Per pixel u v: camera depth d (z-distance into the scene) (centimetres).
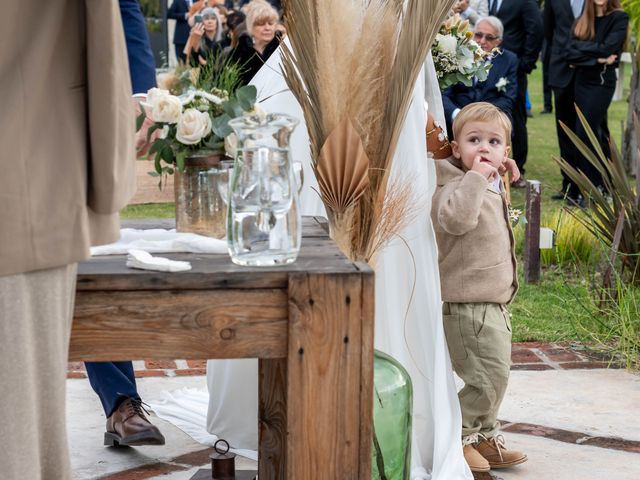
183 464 341
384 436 284
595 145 589
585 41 873
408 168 315
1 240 176
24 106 177
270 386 276
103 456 347
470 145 338
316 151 286
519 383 439
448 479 312
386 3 279
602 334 507
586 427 386
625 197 578
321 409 216
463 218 321
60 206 182
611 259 542
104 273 210
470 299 332
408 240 321
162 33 1046
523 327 524
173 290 212
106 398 348
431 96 343
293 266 219
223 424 355
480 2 930
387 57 283
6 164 176
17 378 182
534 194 620
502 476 336
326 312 213
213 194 257
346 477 218
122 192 192
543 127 1270
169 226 287
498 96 773
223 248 238
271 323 215
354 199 284
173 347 213
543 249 673
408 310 326
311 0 276
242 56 602
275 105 339
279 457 277
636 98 997
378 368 289
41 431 190
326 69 276
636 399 420
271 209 218
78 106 186
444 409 319
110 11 181
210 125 254
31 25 178
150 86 319
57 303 188
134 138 198
